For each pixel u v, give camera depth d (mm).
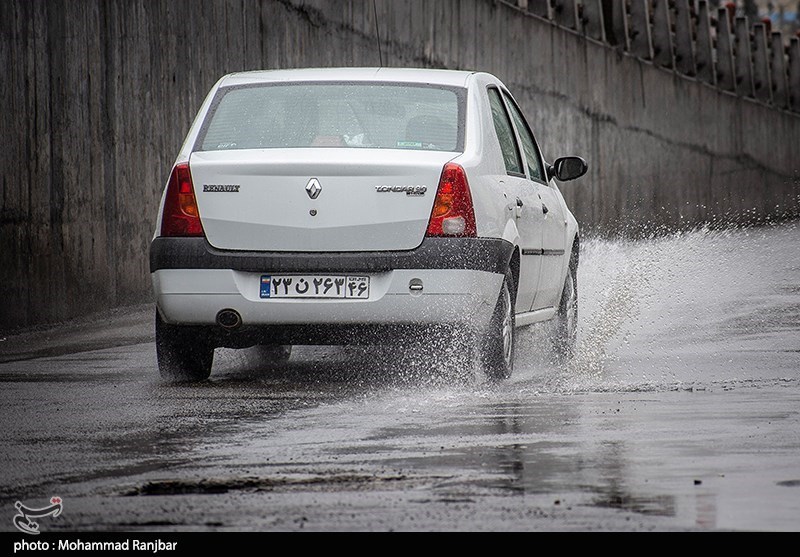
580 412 18594
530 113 69250
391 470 14523
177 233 21797
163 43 40562
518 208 23141
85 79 35656
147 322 34594
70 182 34750
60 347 29125
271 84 23203
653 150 89125
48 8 33688
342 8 54688
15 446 16328
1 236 31422
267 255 21359
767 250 60312
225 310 21516
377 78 23156
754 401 19500
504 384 22016
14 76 32000
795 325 31000
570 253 27391
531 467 14562
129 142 38344
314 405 19703
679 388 21109
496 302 21750
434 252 21125
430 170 21344
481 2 65188
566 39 74750
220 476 14336
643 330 30156
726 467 14477
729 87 107500
